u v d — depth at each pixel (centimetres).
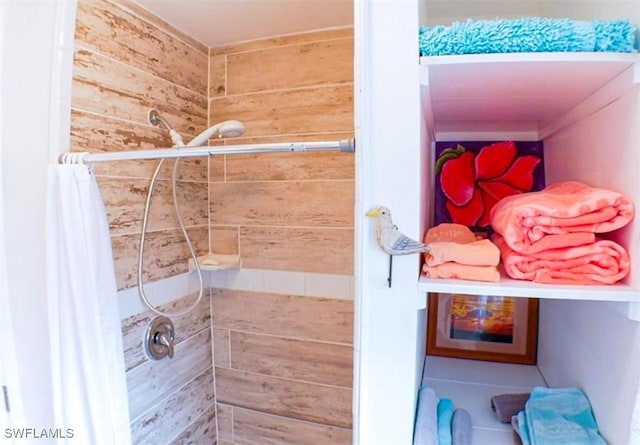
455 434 76
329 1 122
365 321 63
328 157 144
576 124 83
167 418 140
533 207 62
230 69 155
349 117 140
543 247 62
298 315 153
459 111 88
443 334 122
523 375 110
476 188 108
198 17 132
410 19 59
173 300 142
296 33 145
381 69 60
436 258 65
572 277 61
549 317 105
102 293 93
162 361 137
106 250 94
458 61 58
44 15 95
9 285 96
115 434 94
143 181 127
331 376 150
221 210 161
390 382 64
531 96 75
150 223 131
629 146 60
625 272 60
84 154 92
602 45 56
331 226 146
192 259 151
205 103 157
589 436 69
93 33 106
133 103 121
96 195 93
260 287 157
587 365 78
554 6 99
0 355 96
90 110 106
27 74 94
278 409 159
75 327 92
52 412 99
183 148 92
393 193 61
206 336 163
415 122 59
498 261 63
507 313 117
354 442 65
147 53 126
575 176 84
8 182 94
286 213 151
